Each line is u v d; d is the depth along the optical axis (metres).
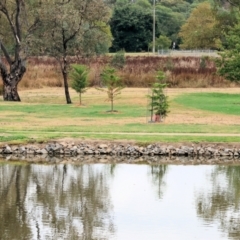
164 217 26.91
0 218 26.59
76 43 68.31
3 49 71.31
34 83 87.12
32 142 41.50
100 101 68.88
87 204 28.92
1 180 33.91
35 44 68.31
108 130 45.72
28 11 69.56
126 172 36.28
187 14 195.38
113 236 24.11
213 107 62.16
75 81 66.06
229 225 25.75
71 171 36.47
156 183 33.41
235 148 40.72
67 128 46.66
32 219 26.38
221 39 118.38
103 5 67.88
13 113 57.19
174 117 54.44
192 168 37.50
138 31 148.38
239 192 31.50
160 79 54.59
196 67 93.50
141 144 40.97
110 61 92.62
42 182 33.53
